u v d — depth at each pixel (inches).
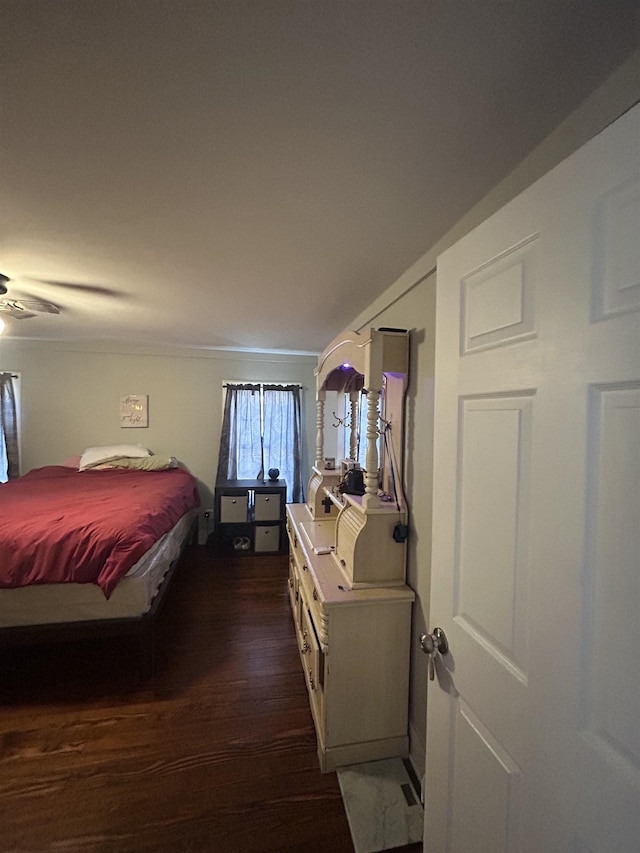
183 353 169.3
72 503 105.9
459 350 36.1
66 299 90.3
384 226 52.7
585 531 22.9
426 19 24.2
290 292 82.6
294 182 43.1
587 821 22.2
